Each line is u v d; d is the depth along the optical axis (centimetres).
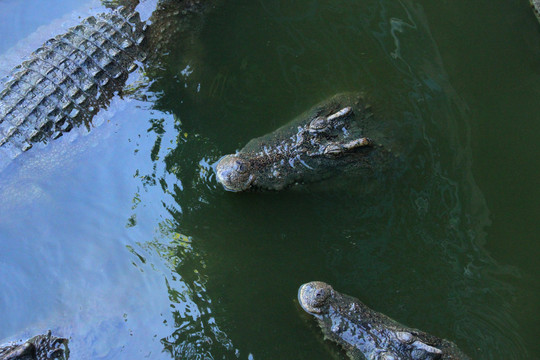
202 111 290
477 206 278
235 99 292
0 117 279
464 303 265
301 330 260
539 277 269
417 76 296
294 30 306
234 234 274
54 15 305
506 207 278
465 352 258
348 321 256
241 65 299
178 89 294
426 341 255
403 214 277
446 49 302
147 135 286
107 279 267
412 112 288
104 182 280
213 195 278
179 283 266
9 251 271
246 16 310
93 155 283
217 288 266
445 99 292
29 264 269
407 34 305
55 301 263
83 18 301
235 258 271
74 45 290
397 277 268
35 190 279
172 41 302
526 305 265
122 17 300
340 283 267
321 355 257
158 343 258
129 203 277
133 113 289
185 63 299
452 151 284
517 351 259
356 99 288
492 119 289
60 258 270
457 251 272
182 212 276
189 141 285
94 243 272
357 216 277
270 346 258
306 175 278
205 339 259
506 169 283
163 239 273
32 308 262
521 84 295
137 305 263
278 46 303
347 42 303
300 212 277
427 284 267
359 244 273
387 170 280
